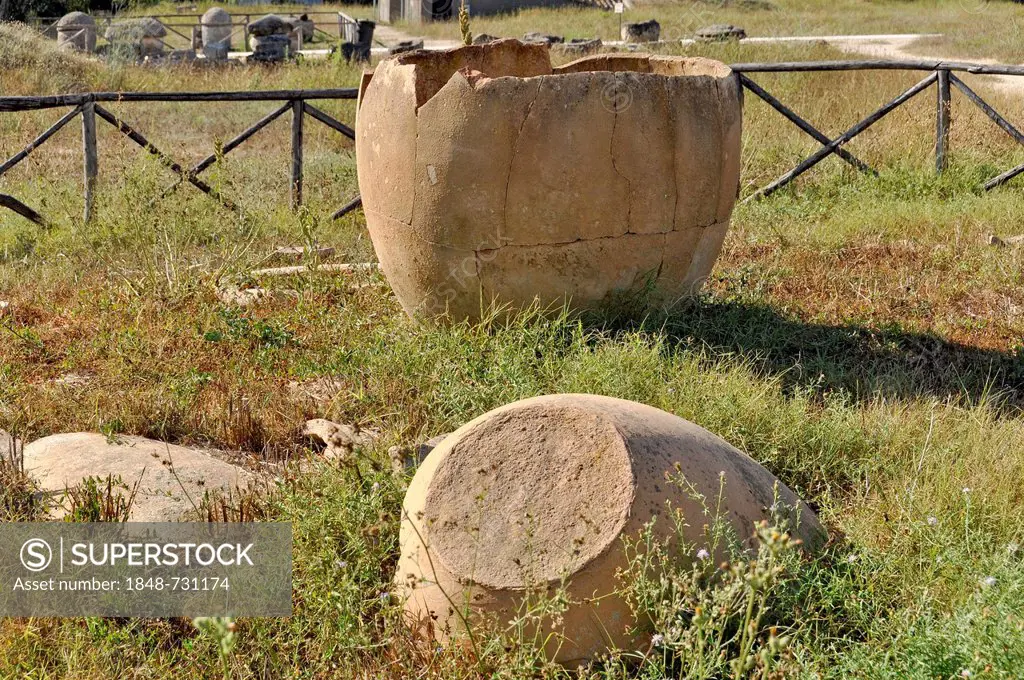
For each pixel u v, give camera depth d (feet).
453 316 15.48
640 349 14.07
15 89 46.03
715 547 8.90
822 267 20.52
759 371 15.10
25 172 31.17
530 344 14.52
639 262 14.88
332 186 28.22
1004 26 75.25
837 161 28.94
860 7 94.48
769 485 10.40
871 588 9.30
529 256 14.53
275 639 9.07
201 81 51.24
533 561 8.68
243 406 13.99
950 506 10.84
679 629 8.38
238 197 23.77
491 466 9.33
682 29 76.07
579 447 9.27
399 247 15.29
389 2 104.27
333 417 13.85
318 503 10.57
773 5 93.40
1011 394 14.82
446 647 8.80
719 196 15.37
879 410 13.42
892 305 18.33
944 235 22.34
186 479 11.77
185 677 8.82
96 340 16.20
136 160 26.71
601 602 8.57
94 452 12.27
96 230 21.77
